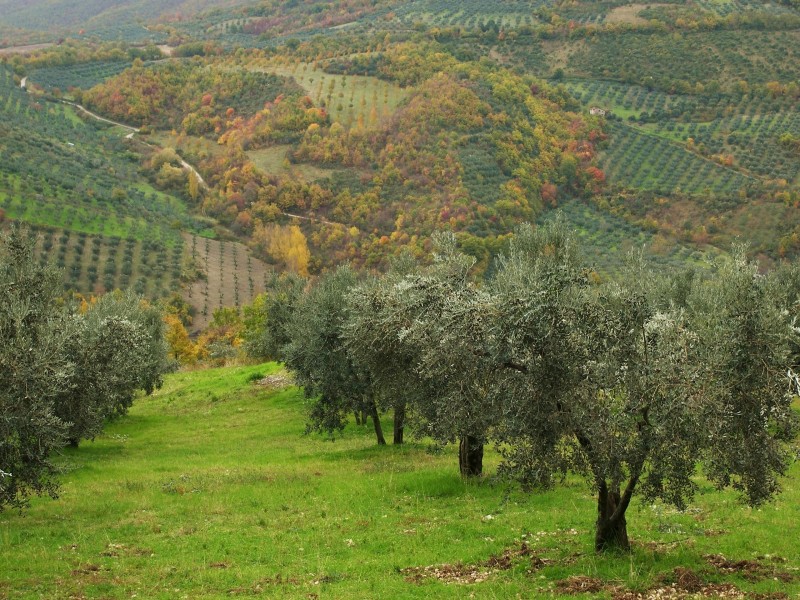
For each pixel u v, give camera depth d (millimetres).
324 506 22938
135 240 144875
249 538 19453
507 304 15219
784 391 13664
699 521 19391
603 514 16406
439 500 23094
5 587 15547
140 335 28609
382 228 146500
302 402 50500
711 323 14297
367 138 178500
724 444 14008
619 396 14594
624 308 14805
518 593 14367
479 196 144500
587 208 159625
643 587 14195
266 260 151500
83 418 26734
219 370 68750
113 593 15312
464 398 17484
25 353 18031
